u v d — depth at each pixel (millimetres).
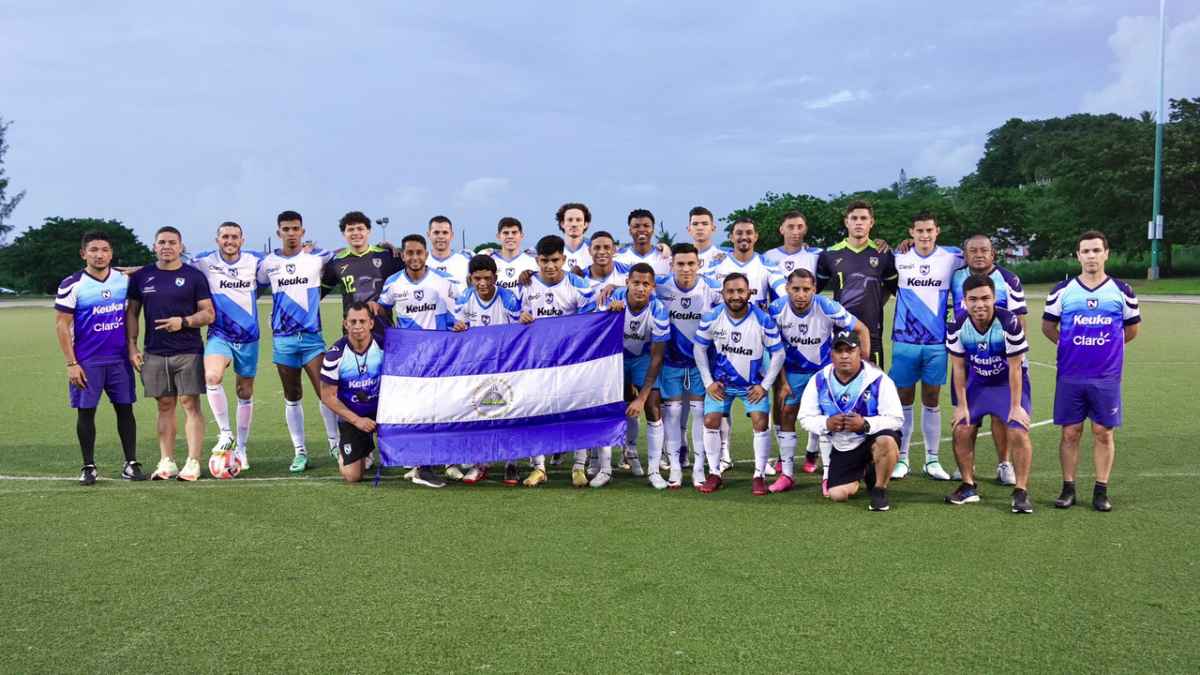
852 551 4852
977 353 5887
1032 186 63594
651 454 6629
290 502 6023
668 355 6688
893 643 3631
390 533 5246
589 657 3516
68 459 7641
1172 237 42781
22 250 54656
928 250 6996
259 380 13039
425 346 6746
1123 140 44250
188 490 6391
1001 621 3855
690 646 3609
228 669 3438
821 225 44812
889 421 5848
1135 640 3658
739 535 5188
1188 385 10898
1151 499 5914
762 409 6328
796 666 3428
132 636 3748
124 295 6668
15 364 14883
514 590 4258
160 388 6785
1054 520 5457
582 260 8055
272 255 7598
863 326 6426
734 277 6305
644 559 4723
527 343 6691
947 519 5527
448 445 6637
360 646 3635
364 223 7984
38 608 4062
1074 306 5699
